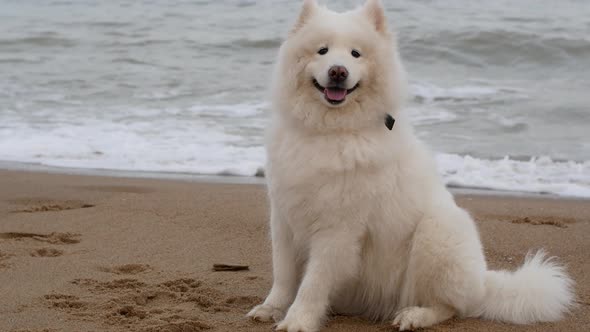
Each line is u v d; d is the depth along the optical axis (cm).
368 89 431
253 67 1600
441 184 466
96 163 983
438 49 1731
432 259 432
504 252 621
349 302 466
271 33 1881
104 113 1231
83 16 2130
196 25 2006
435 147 1064
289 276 453
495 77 1552
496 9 2130
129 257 579
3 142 1064
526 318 454
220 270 551
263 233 656
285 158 427
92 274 530
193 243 623
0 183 855
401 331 428
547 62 1670
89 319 436
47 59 1664
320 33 436
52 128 1139
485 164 991
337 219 419
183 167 967
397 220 431
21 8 2262
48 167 959
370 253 441
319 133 429
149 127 1149
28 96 1338
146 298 483
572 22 1933
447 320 449
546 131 1152
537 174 955
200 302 479
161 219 698
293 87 437
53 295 477
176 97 1345
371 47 438
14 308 454
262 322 441
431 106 1298
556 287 465
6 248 598
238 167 963
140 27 1988
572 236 672
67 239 629
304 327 418
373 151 418
